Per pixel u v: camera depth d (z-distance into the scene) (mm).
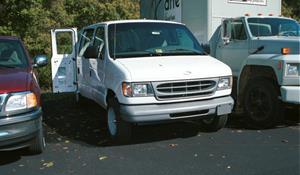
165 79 6902
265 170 5770
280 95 7906
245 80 8820
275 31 9258
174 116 7000
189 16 10594
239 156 6430
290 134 7750
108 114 7641
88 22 18859
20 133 6023
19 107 6062
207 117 7418
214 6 9977
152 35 8195
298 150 6691
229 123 8750
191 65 7297
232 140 7387
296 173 5629
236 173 5680
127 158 6488
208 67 7348
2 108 5930
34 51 15695
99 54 8180
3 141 5910
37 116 6285
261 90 8188
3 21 15000
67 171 5973
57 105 11742
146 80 6844
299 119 9000
